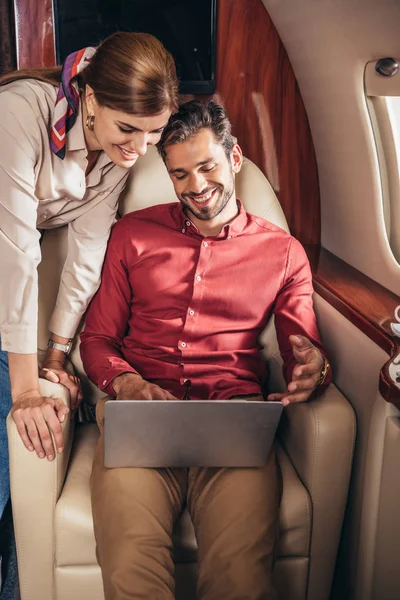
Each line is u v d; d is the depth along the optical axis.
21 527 1.64
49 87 1.64
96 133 1.57
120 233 1.94
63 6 2.21
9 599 1.87
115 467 1.58
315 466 1.66
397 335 1.58
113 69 1.46
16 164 1.57
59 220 1.88
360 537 1.62
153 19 2.25
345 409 1.67
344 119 2.07
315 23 1.99
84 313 1.99
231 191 1.82
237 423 1.50
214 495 1.58
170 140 1.70
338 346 1.86
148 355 1.88
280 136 2.43
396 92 1.81
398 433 1.44
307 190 2.49
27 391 1.65
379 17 1.72
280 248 1.93
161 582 1.45
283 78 2.36
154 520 1.51
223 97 2.37
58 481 1.63
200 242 1.91
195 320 1.87
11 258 1.60
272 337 2.03
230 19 2.29
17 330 1.63
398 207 2.03
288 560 1.70
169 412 1.47
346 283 2.06
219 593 1.48
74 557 1.63
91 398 2.00
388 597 1.53
